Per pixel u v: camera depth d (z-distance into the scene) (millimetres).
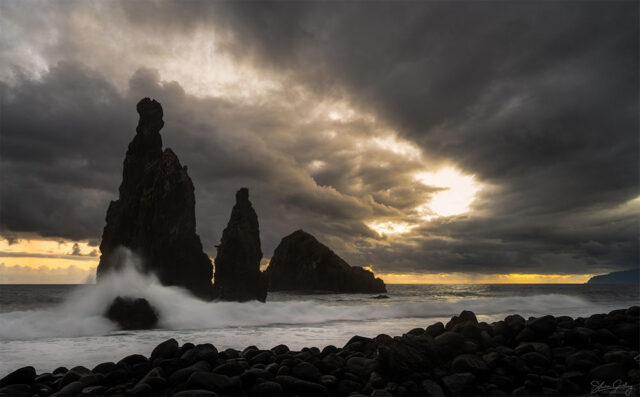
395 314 30188
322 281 116750
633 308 11516
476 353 9039
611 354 8539
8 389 7695
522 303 35938
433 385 7574
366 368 8383
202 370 8234
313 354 9852
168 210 39750
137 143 41281
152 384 7648
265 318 27609
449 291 119875
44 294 74250
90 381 7930
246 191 53656
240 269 49188
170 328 24094
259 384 7559
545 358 8719
